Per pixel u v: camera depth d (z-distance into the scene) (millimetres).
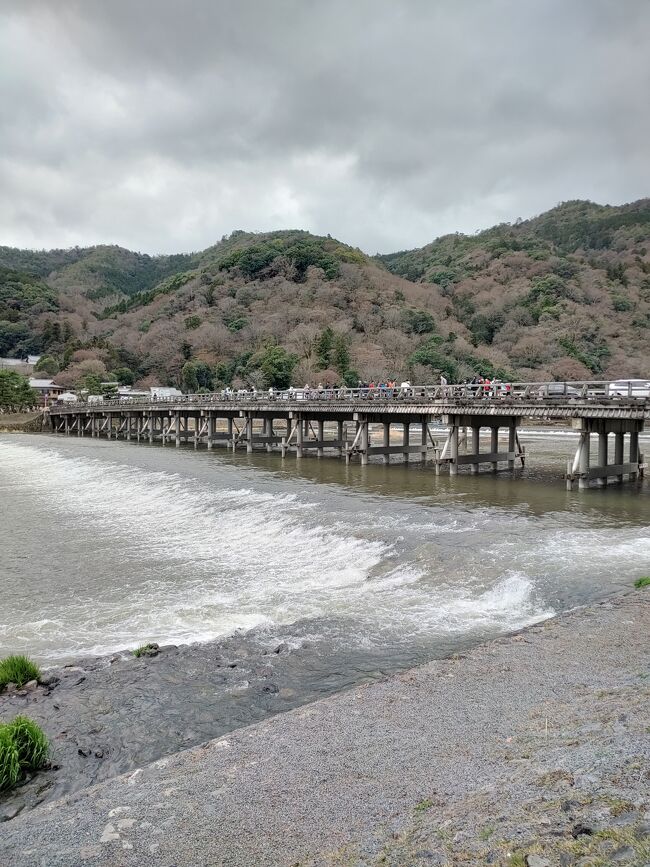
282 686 9477
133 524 23578
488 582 14156
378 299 124625
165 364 118750
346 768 6434
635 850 4312
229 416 55312
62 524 23922
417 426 82438
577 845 4527
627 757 5793
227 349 114812
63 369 118312
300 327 108188
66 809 6266
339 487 27688
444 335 107312
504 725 7082
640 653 8977
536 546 16578
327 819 5531
